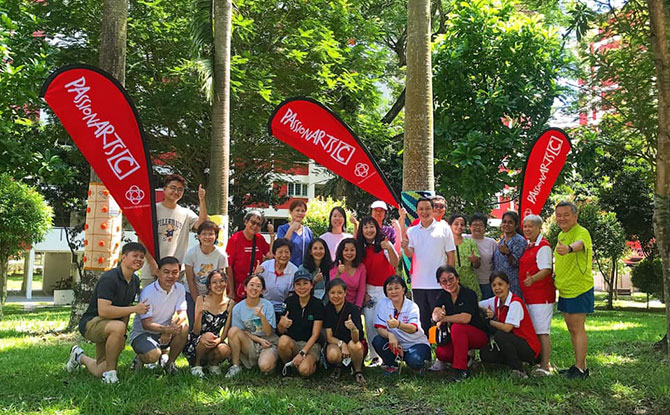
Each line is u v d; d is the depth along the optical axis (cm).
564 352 779
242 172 1722
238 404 488
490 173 1062
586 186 1923
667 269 486
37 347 783
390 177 1462
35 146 1023
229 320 615
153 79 1416
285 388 554
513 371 604
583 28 705
